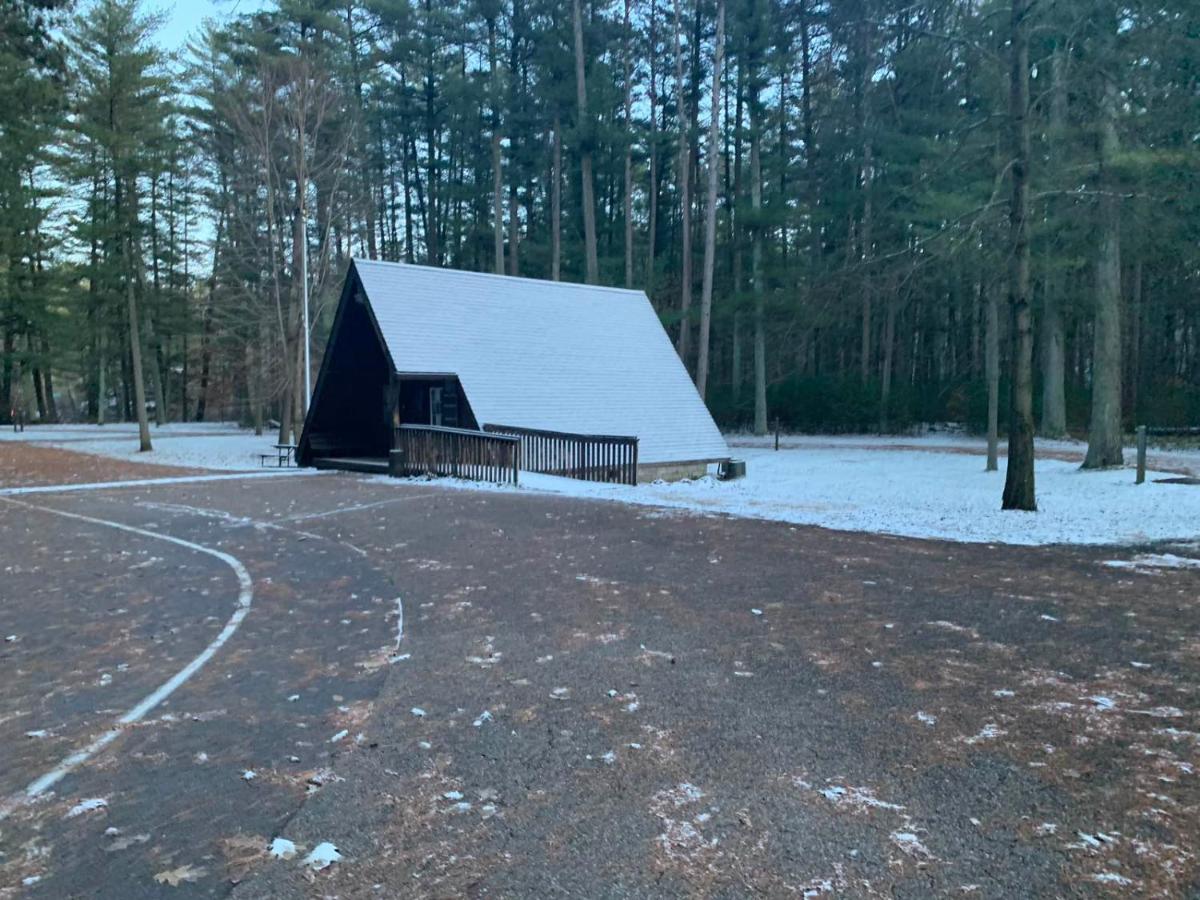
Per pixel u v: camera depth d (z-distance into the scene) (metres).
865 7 14.95
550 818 3.31
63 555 9.27
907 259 15.48
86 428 41.22
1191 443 26.62
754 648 5.48
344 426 21.92
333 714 4.56
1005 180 14.46
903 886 2.77
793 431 40.16
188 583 7.89
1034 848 2.99
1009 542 9.38
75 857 3.16
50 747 4.22
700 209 44.62
